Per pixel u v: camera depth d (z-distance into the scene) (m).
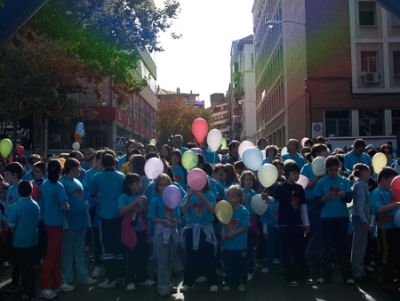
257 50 69.44
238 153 12.30
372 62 33.97
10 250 8.50
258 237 9.29
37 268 10.05
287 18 42.12
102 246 8.66
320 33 33.88
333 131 33.84
